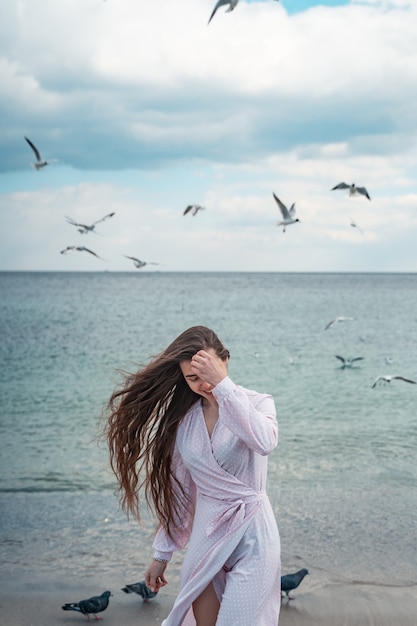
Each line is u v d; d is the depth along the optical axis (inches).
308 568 229.3
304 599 204.5
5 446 434.0
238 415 125.6
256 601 124.0
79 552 246.1
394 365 924.6
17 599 205.8
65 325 1627.7
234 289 4431.6
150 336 1360.7
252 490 131.7
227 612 123.3
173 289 4362.7
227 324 1678.2
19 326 1598.2
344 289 4616.1
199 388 133.4
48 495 319.6
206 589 131.3
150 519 281.6
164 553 143.5
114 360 973.8
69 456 402.6
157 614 196.7
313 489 323.6
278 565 129.3
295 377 797.9
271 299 3061.0
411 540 254.4
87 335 1379.2
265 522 130.2
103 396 643.5
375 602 202.4
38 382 748.0
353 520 277.9
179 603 130.2
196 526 133.4
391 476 346.9
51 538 260.5
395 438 442.0
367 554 241.3
